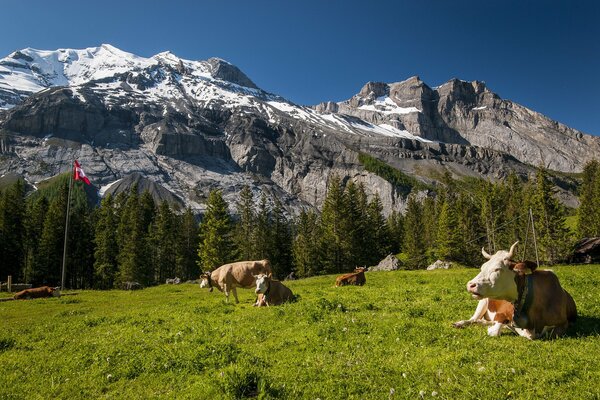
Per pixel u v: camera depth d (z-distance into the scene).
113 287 85.25
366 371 7.29
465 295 15.06
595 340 7.97
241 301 21.41
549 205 64.19
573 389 5.89
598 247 49.75
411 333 9.51
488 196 86.75
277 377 7.46
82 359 9.97
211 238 76.75
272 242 92.88
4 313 23.38
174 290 39.59
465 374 6.70
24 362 10.16
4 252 76.50
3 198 83.00
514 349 7.73
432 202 124.88
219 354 8.94
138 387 7.95
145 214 109.75
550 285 8.80
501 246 81.69
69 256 80.88
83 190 180.88
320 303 13.97
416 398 6.11
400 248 119.38
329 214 87.12
